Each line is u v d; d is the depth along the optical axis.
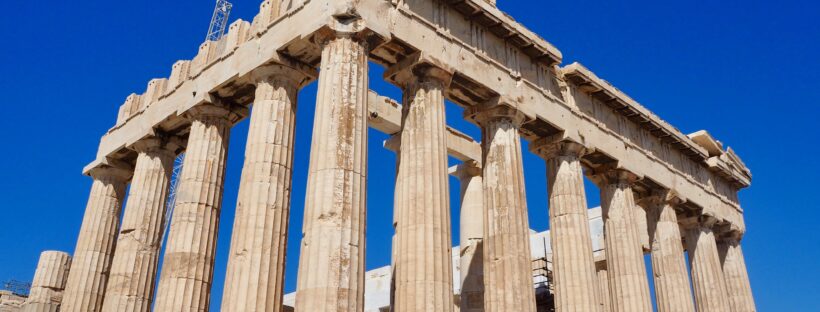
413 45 21.92
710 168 35.88
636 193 32.47
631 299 27.44
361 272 17.77
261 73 22.69
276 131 21.64
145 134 27.55
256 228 20.02
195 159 24.56
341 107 19.14
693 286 33.84
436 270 19.62
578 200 26.48
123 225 26.45
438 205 20.53
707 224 34.47
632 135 31.20
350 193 18.23
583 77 28.33
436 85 22.36
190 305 22.44
